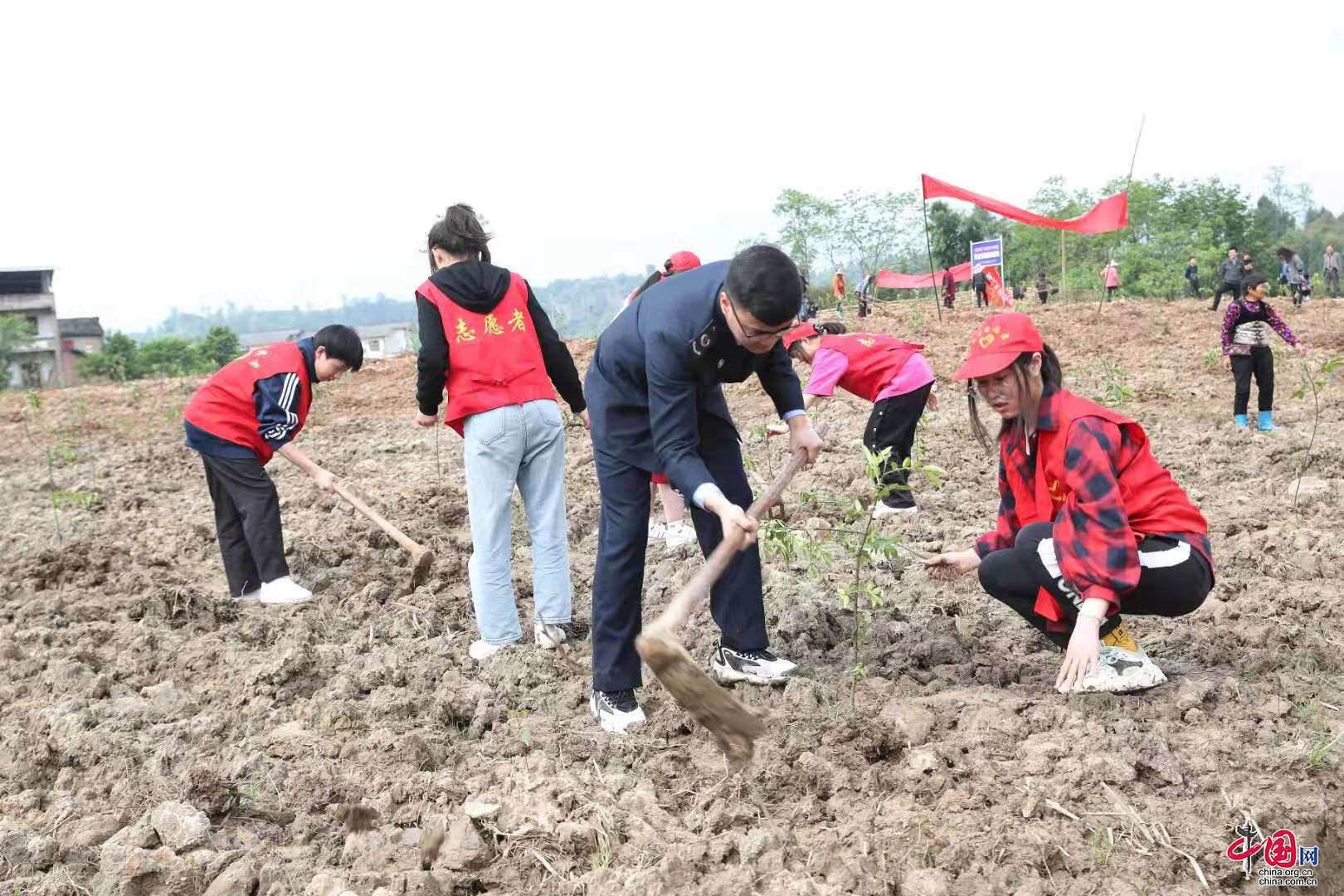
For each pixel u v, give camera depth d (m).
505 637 4.67
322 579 5.72
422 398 4.63
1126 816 3.04
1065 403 3.55
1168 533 3.54
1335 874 2.97
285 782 3.58
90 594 5.55
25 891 3.00
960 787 3.23
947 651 4.25
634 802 3.29
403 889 2.94
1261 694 3.76
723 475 4.04
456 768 3.67
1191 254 46.03
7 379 42.06
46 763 3.76
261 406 5.18
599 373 3.87
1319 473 7.10
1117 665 3.69
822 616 4.62
